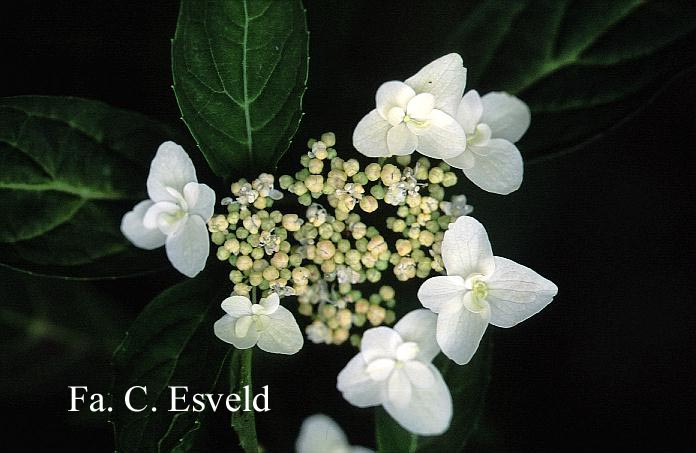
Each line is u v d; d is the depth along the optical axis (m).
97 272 0.33
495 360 0.36
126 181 0.33
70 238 0.33
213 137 0.32
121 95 0.36
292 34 0.31
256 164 0.32
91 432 0.36
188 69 0.31
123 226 0.32
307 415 0.34
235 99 0.31
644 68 0.33
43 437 0.36
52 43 0.36
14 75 0.36
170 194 0.31
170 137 0.34
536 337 0.36
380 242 0.31
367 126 0.31
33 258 0.33
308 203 0.31
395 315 0.32
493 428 0.36
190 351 0.31
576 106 0.34
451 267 0.30
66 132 0.33
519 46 0.34
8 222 0.33
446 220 0.32
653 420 0.36
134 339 0.31
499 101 0.33
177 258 0.31
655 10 0.34
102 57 0.36
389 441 0.32
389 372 0.31
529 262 0.36
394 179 0.31
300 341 0.30
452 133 0.31
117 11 0.36
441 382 0.31
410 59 0.36
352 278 0.31
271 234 0.31
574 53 0.34
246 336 0.30
